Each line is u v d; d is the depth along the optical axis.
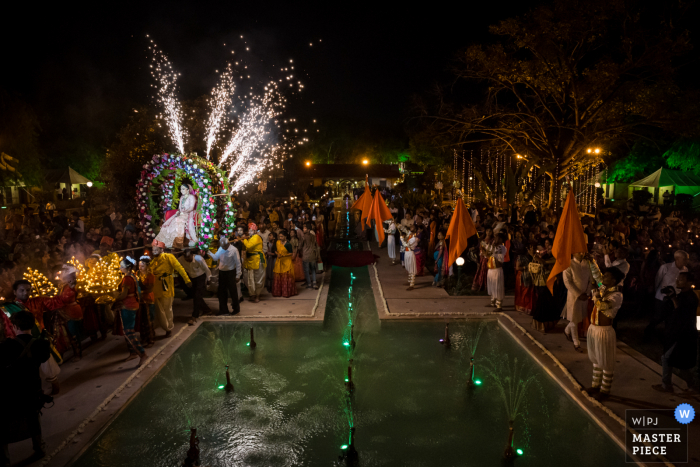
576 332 8.70
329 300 12.79
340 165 55.44
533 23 24.30
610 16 23.06
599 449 5.86
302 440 6.09
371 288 14.12
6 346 5.39
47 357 5.64
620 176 39.34
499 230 13.92
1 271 7.93
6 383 5.29
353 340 9.45
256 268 12.12
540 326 9.74
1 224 19.34
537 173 29.92
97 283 8.77
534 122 26.97
